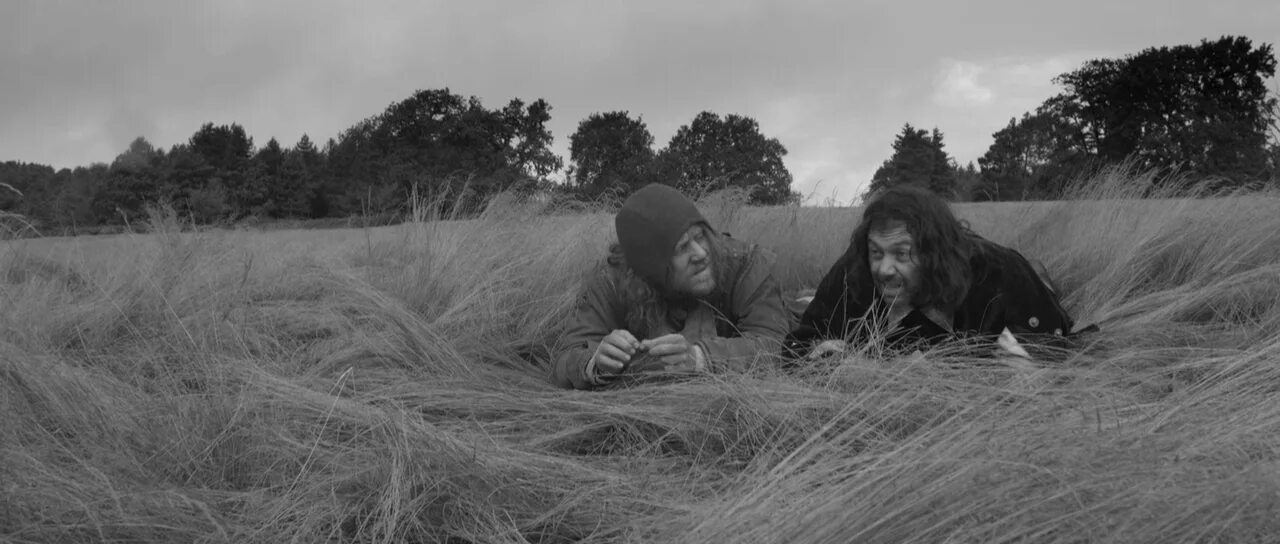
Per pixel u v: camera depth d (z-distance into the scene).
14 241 6.02
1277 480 2.08
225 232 6.73
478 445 3.04
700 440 3.25
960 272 3.56
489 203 6.42
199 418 3.18
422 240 6.14
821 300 3.94
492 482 2.79
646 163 51.75
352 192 44.28
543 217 6.64
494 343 4.77
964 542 2.06
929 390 3.06
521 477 2.91
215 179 39.38
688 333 4.11
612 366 3.82
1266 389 2.86
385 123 46.44
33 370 3.39
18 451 2.82
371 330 4.62
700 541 2.30
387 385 3.91
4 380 3.33
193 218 6.63
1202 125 47.41
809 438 2.89
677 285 3.96
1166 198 6.13
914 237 3.54
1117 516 2.04
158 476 2.89
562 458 3.12
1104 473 2.16
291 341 4.66
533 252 5.83
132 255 5.75
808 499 2.31
